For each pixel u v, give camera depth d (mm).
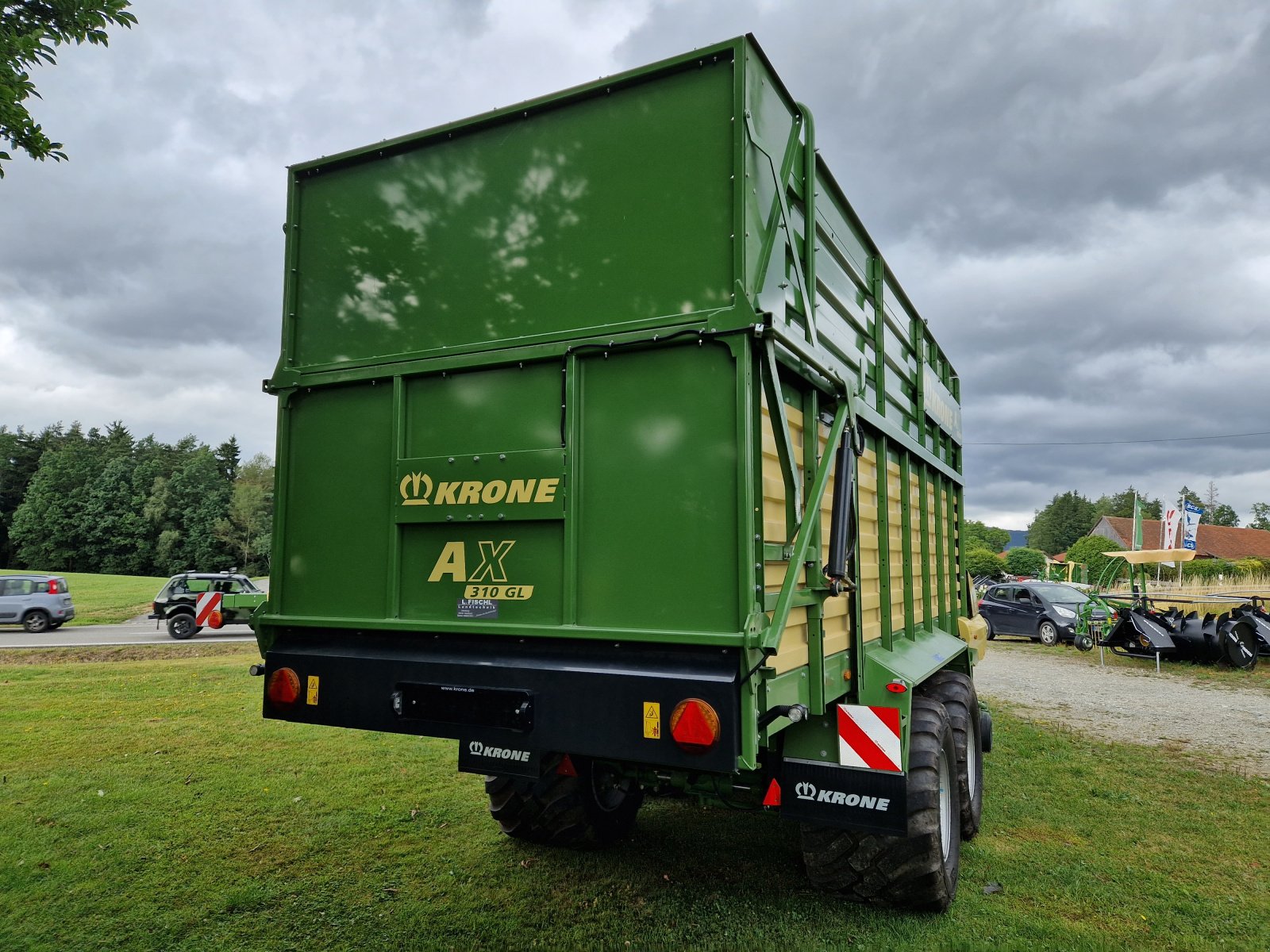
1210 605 19297
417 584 3002
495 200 2996
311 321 3375
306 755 6477
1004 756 6918
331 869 4102
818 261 3330
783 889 3855
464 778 5816
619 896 3771
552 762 2836
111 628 21016
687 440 2523
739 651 2379
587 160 2828
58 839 4508
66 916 3543
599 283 2762
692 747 2324
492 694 2672
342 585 3172
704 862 4227
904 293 4918
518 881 3953
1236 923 3629
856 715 3074
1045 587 17984
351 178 3334
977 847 4609
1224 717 8906
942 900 3445
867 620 3670
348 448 3223
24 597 19625
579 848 4441
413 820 4875
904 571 4586
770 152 2795
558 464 2705
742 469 2412
